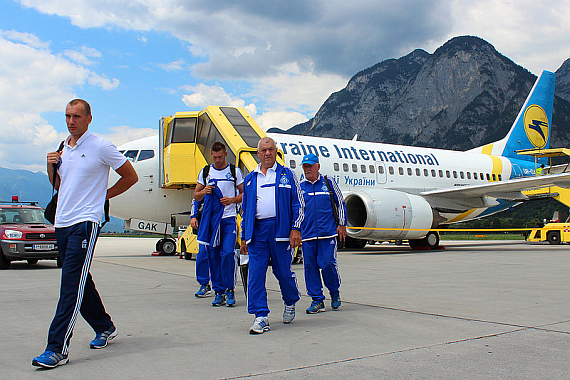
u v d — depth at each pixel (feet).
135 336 13.78
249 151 35.55
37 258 36.22
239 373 10.11
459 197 61.05
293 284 15.69
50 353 10.72
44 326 15.07
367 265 36.24
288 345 12.61
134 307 18.58
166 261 41.47
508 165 73.51
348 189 55.77
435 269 33.04
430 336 13.39
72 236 11.68
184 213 48.42
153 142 48.91
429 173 63.46
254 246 15.06
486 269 33.01
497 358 11.07
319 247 17.80
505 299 19.84
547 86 84.02
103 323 12.69
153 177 47.42
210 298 21.04
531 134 81.71
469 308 17.78
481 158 71.61
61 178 12.19
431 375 9.86
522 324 14.88
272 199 15.17
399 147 63.93
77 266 11.57
